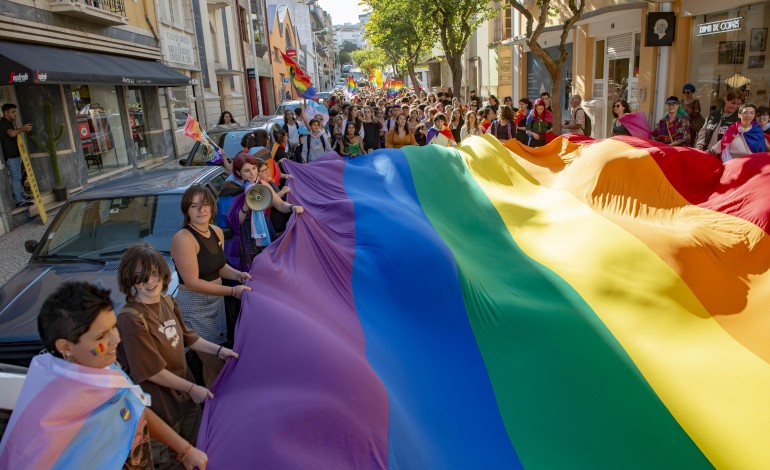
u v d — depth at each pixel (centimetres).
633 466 400
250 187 530
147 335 328
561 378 471
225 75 3238
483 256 649
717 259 614
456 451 393
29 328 439
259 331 389
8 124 1141
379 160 836
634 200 709
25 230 1129
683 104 1140
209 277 441
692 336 539
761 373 486
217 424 326
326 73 12450
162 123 2108
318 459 308
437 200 750
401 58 4675
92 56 1505
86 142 1531
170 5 2300
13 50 1138
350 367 371
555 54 2353
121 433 244
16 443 227
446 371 475
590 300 572
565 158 881
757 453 407
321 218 654
